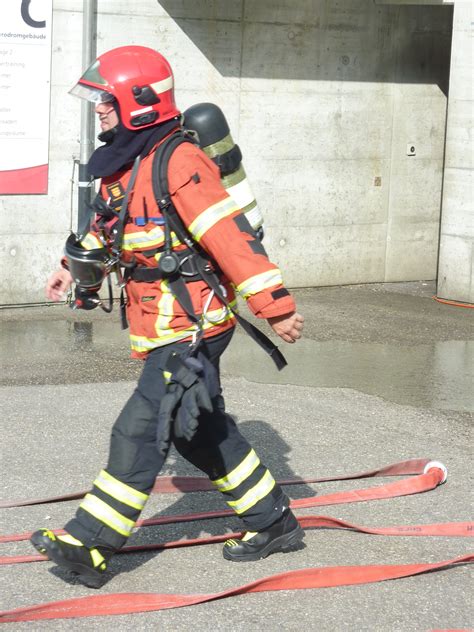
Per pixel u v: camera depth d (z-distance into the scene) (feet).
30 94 34.37
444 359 30.55
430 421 23.91
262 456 20.81
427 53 42.60
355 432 22.77
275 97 39.24
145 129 14.35
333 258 41.86
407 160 42.96
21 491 18.45
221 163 15.89
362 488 19.27
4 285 35.29
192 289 14.55
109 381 26.45
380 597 14.74
